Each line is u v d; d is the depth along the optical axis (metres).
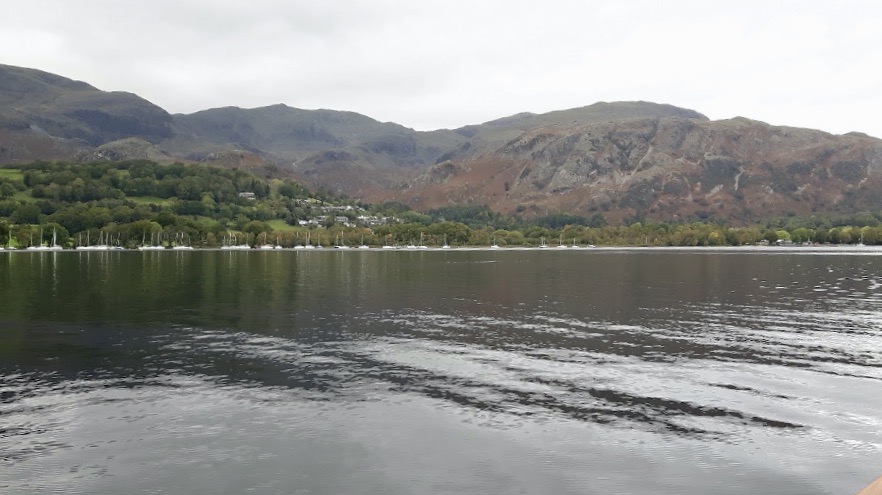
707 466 28.41
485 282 124.38
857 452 29.98
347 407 36.25
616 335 59.75
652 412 35.44
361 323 67.31
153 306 81.19
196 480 26.94
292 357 49.41
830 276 139.75
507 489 26.20
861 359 48.91
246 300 89.12
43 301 85.50
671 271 159.12
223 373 44.09
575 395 38.59
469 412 35.34
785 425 33.41
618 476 27.39
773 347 53.75
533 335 59.72
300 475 27.42
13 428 32.66
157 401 37.31
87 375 43.38
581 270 164.50
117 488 26.22
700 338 58.06
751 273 150.38
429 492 25.94
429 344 55.00
